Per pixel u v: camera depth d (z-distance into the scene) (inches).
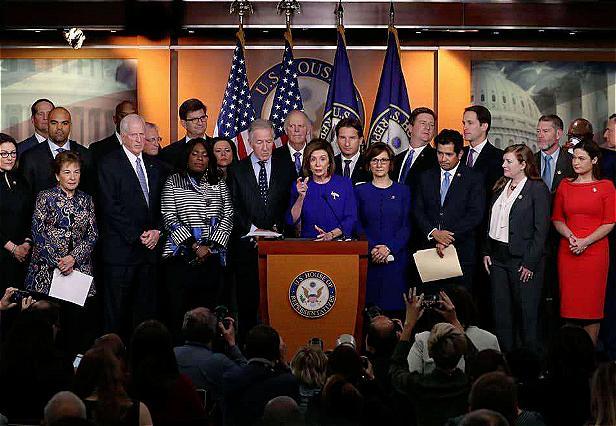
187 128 438.6
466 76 508.4
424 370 292.0
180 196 396.5
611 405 227.1
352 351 263.4
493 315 402.6
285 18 499.5
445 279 400.8
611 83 505.4
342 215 386.0
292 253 357.7
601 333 411.8
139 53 506.3
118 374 244.8
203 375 291.1
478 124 418.6
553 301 417.4
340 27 467.8
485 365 259.0
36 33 503.2
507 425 195.9
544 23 499.8
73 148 422.9
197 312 298.5
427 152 423.2
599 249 397.4
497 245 400.5
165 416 247.4
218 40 507.8
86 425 196.1
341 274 357.7
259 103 510.6
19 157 442.6
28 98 504.1
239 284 405.1
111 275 402.6
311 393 277.1
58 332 336.2
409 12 500.4
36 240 390.6
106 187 402.3
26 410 267.7
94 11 496.7
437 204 400.2
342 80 462.3
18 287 407.2
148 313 407.8
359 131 414.6
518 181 400.2
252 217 405.7
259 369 275.0
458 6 500.1
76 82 504.4
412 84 510.0
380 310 366.9
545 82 506.9
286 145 417.4
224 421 274.7
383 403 257.8
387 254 390.9
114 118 462.9
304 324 358.3
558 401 260.1
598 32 503.5
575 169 400.8
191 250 394.3
